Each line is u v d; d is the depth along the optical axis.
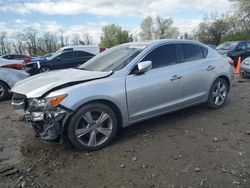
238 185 3.38
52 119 4.14
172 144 4.59
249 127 5.25
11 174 3.87
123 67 4.86
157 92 5.06
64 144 4.69
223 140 4.68
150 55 5.14
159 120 5.76
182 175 3.63
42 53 61.94
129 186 3.46
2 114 7.04
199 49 6.00
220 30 45.88
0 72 8.79
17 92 4.61
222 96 6.46
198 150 4.33
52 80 4.57
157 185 3.44
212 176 3.58
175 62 5.48
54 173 3.85
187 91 5.59
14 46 61.91
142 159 4.12
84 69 5.34
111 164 4.02
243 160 3.96
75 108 4.22
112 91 4.54
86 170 3.89
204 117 5.86
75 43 63.38
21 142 4.97
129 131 5.22
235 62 15.35
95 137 4.47
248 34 35.81
